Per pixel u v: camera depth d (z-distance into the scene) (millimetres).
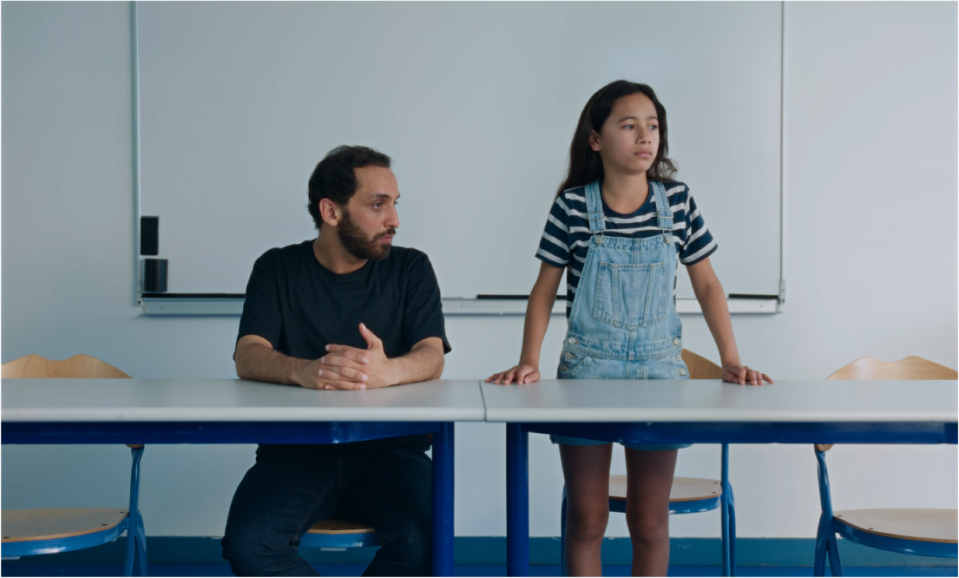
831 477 2559
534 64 2521
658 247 1521
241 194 2488
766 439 1015
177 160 2480
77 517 1601
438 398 1108
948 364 2553
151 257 2475
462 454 2543
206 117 2486
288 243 2496
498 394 1170
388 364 1289
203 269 2480
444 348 1544
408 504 1228
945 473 2551
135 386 1273
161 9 2482
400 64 2512
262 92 2494
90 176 2500
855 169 2551
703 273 1626
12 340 2486
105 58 2504
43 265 2494
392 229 1497
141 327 2500
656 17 2523
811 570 2492
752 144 2525
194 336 2504
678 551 2549
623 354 1514
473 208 2512
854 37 2553
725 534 1829
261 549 1186
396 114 2512
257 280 1519
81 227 2498
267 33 2498
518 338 2525
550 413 987
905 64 2564
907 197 2561
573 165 1632
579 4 2521
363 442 1369
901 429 1013
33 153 2500
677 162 2525
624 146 1479
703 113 2523
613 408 1001
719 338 1559
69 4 2494
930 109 2566
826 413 991
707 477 2561
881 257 2555
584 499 1487
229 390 1213
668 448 1488
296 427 996
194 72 2486
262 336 1465
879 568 2545
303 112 2502
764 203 2527
